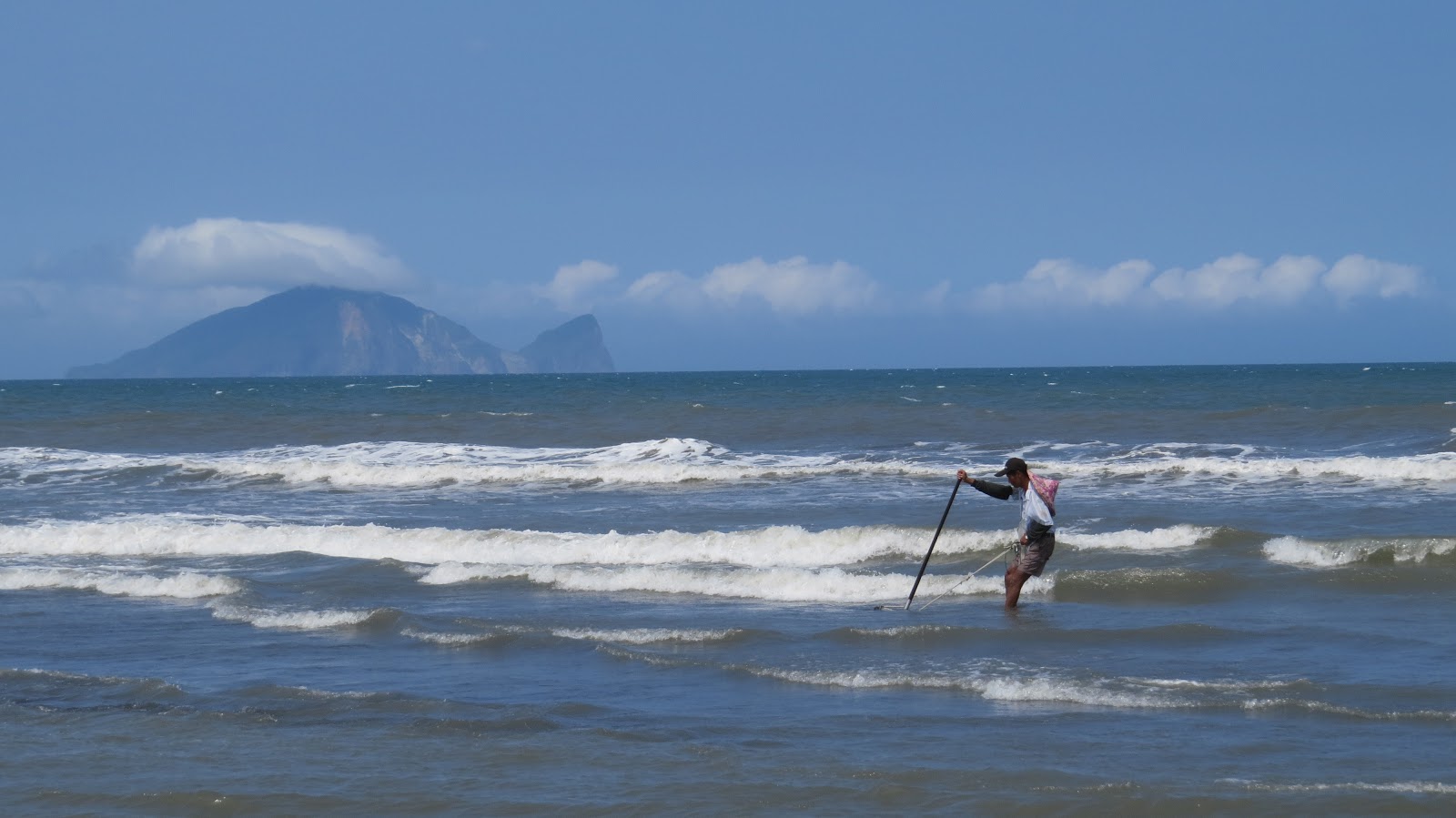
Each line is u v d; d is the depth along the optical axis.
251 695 10.59
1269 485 25.72
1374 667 10.98
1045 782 7.87
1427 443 32.94
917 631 12.69
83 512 24.62
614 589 15.86
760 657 11.76
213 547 19.39
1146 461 29.67
